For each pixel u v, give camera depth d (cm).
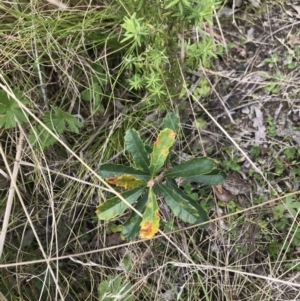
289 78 90
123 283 82
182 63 76
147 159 66
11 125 78
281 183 87
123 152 86
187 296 84
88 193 86
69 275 87
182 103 90
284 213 86
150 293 85
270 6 93
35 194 86
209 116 87
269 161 88
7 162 81
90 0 83
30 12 87
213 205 88
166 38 72
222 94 92
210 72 92
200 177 72
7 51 85
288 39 92
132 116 89
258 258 86
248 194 88
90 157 88
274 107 90
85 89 90
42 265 87
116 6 84
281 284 83
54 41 84
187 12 66
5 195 87
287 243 85
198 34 88
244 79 92
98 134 90
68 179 87
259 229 86
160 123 87
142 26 69
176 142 88
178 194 68
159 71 74
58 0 86
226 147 90
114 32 87
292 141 88
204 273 84
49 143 82
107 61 91
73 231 88
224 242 86
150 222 65
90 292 86
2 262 84
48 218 88
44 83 88
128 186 66
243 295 84
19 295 83
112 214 67
